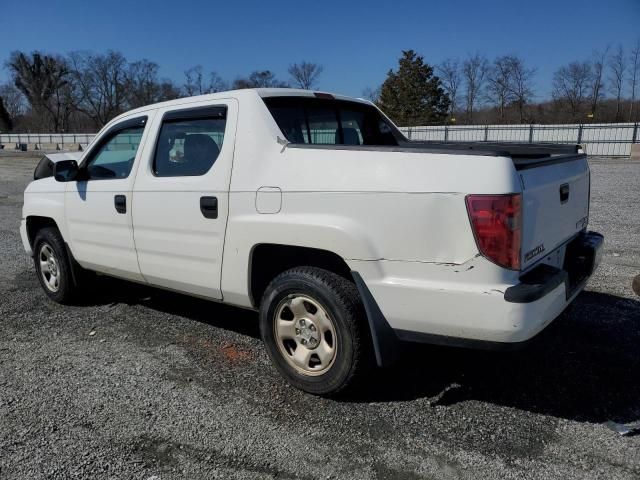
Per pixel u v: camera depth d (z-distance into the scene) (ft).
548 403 11.29
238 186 12.01
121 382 12.57
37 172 29.58
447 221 9.56
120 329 15.88
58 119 274.16
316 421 10.82
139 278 15.17
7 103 296.92
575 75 199.62
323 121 14.35
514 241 9.34
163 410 11.33
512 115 212.64
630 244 25.08
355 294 10.80
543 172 10.49
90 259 16.37
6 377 12.95
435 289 9.73
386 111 207.41
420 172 9.81
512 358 13.34
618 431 10.20
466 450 9.77
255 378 12.66
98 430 10.65
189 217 13.06
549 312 9.80
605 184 50.47
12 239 29.58
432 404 11.33
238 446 10.06
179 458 9.75
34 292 19.61
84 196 16.05
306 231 10.90
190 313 17.08
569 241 12.21
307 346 11.53
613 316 15.96
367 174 10.32
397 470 9.29
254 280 12.39
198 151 13.15
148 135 14.40
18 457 9.86
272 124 12.01
